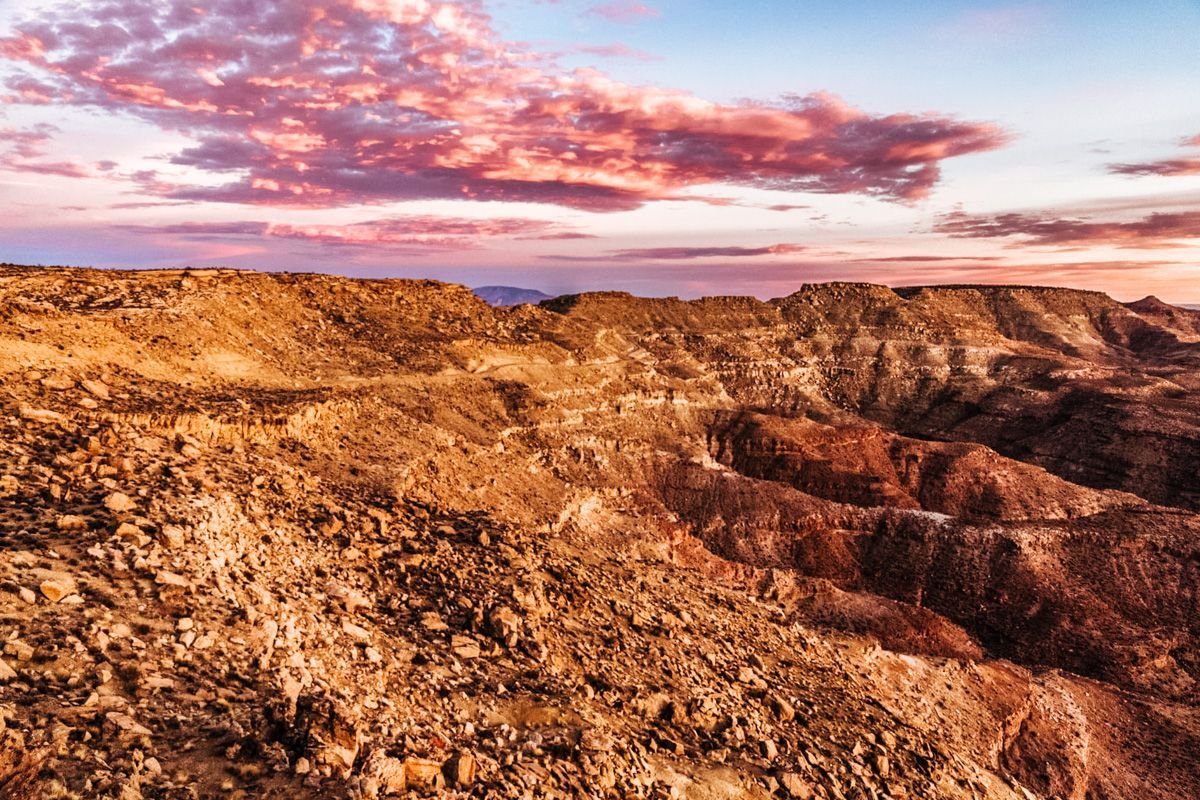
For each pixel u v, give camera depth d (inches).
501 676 1080.2
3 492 946.1
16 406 1288.1
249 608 876.6
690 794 1009.5
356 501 1557.6
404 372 3624.5
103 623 748.0
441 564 1368.1
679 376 7450.8
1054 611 4803.2
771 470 6451.8
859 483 6220.5
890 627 3646.7
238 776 629.6
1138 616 4928.6
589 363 6053.2
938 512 6195.9
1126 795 2844.5
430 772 735.7
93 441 1175.6
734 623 1825.8
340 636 982.4
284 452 1800.0
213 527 1045.8
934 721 2327.8
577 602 1445.6
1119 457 7741.1
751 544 5221.5
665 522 4279.0
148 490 1072.2
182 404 1715.1
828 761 1296.8
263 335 3043.8
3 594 733.9
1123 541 5359.3
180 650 758.5
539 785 820.0
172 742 645.3
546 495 3427.7
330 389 2701.8
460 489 2415.1
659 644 1437.0
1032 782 2608.3
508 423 4180.6
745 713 1321.4
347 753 695.7
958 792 1424.7
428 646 1087.6
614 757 957.8
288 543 1197.7
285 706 731.4
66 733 587.8
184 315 2551.7
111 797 546.6
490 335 5036.9
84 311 2288.4
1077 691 3592.5
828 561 5280.5
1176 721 3511.3
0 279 2431.1
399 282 4928.6
